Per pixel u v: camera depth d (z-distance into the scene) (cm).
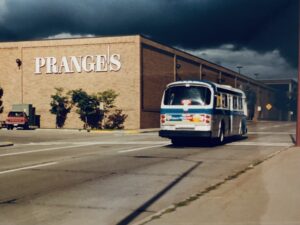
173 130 1777
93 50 3997
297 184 812
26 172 1080
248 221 557
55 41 4138
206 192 764
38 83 4209
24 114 3838
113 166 1184
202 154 1491
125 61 3881
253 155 1440
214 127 1780
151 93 4069
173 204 677
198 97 1748
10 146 1981
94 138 2594
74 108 4047
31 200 746
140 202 729
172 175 1014
